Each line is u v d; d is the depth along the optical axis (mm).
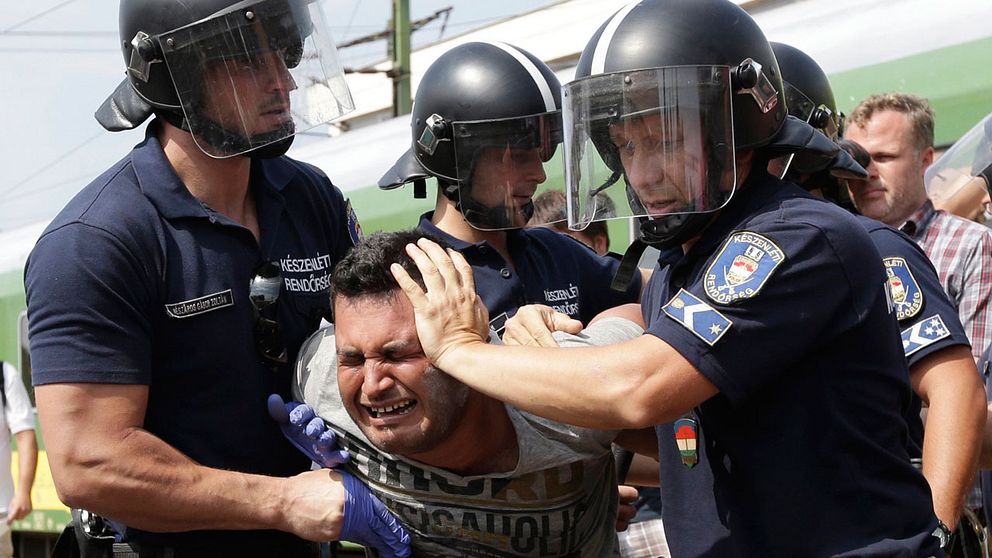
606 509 2318
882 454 1979
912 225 3744
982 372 3400
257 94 2189
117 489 2111
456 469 2109
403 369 1982
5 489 5664
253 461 2324
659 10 2047
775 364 1896
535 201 2947
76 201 2248
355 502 2145
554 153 2752
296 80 2262
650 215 2008
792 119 2141
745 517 1994
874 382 1987
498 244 2863
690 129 1976
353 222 2643
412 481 2125
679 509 2129
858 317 1943
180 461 2174
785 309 1880
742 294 1875
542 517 2145
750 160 2078
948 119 4391
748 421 1987
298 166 2564
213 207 2311
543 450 2082
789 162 2463
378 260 2018
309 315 2428
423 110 2805
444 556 2170
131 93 2320
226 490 2158
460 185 2736
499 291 2773
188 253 2240
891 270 2475
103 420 2115
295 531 2176
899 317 2447
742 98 2018
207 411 2270
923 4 4602
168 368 2246
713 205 1967
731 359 1874
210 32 2141
